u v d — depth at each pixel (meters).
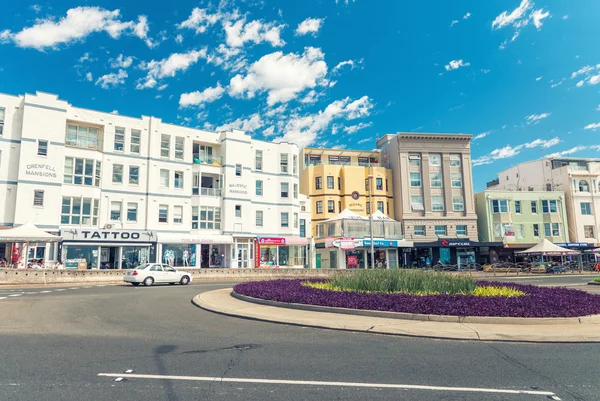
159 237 35.00
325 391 5.53
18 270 24.98
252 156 42.97
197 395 5.34
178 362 7.00
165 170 37.94
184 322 11.18
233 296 16.53
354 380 6.03
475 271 44.28
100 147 35.12
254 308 13.23
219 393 5.43
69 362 6.94
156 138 37.62
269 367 6.72
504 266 43.97
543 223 53.31
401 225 51.16
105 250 33.19
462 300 12.12
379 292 14.59
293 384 5.82
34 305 14.37
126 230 33.56
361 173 53.56
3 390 5.48
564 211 53.69
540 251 39.38
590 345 8.53
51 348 7.98
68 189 32.31
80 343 8.45
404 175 52.28
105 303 15.10
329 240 42.69
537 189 58.28
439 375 6.32
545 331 9.49
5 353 7.54
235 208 40.41
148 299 16.53
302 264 43.34
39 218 30.58
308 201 49.81
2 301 15.47
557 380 6.10
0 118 30.56
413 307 11.45
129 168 36.09
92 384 5.76
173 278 25.86
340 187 53.47
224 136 41.09
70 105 33.50
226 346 8.28
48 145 31.48
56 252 30.62
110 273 28.20
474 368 6.74
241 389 5.59
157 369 6.55
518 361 7.20
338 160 57.44
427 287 14.73
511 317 10.45
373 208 52.69
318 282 18.91
